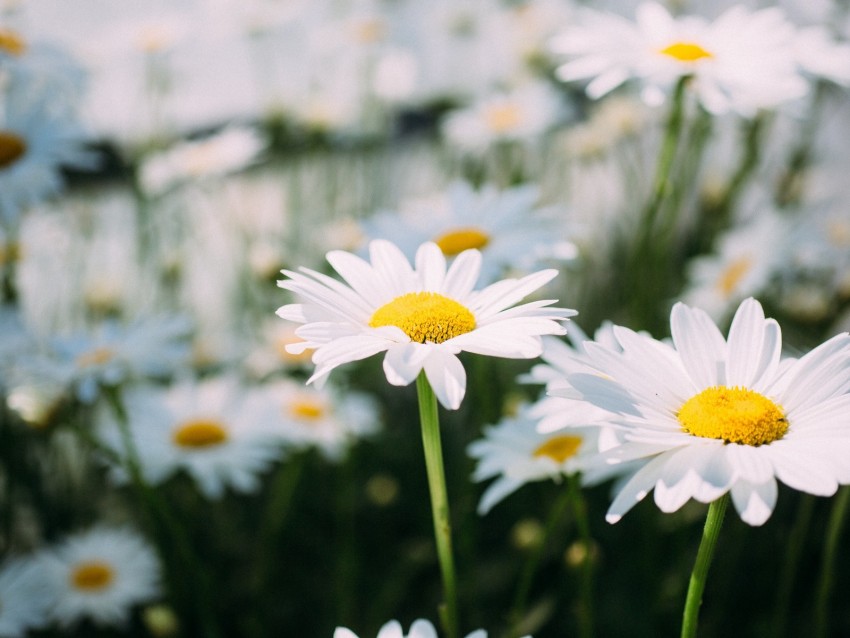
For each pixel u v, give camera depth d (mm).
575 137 897
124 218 999
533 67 970
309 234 907
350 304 418
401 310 408
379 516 735
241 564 706
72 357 577
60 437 731
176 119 1064
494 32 1118
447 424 778
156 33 878
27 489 698
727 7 921
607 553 670
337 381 654
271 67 1097
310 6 1067
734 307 672
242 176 1100
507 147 837
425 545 688
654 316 698
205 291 948
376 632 646
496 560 687
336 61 1035
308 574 706
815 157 816
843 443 369
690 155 717
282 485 729
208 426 631
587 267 828
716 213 779
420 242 578
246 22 967
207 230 1014
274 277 729
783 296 716
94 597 635
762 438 377
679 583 618
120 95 1082
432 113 1130
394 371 389
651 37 581
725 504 378
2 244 677
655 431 380
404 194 1012
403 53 1021
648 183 964
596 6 939
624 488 379
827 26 725
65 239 814
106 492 739
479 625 621
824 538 653
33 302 827
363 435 738
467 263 433
